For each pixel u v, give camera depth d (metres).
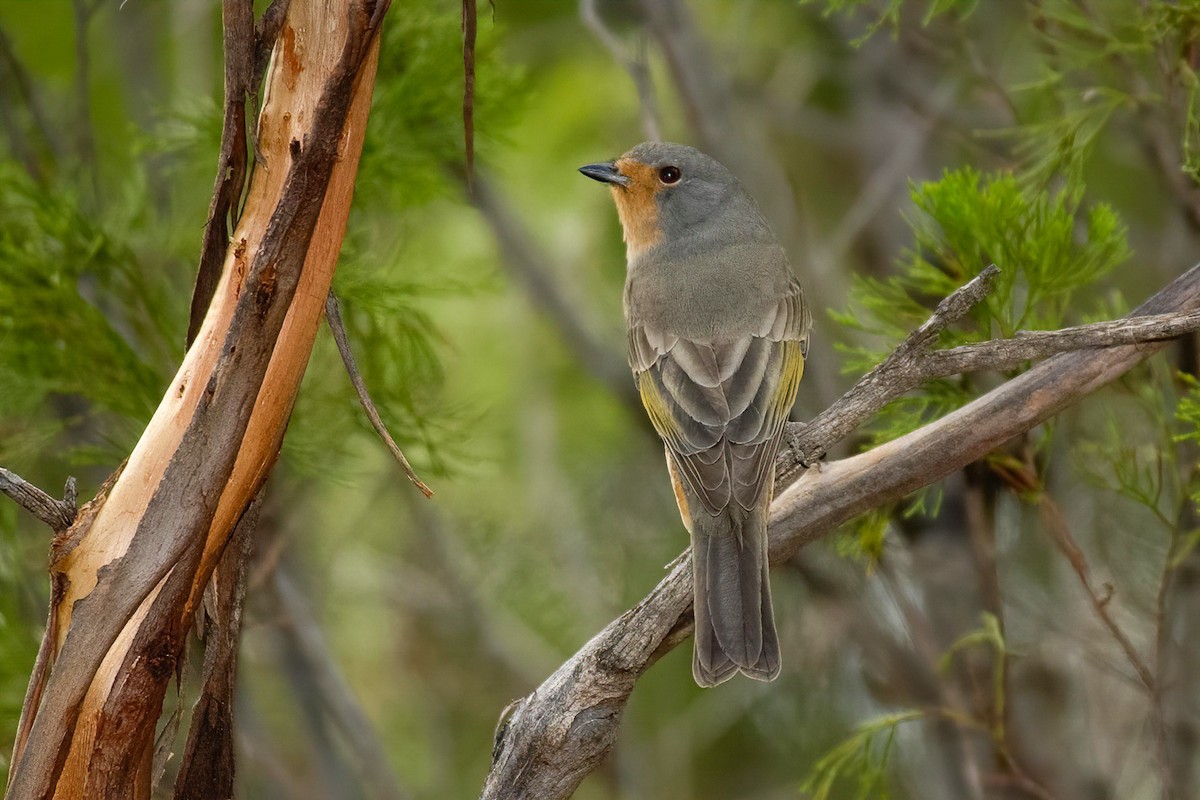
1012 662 11.27
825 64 14.82
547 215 15.38
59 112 13.53
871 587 12.43
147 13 12.94
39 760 5.61
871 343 12.56
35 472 10.89
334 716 11.67
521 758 6.43
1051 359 7.05
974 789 10.88
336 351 9.73
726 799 14.19
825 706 13.82
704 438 9.33
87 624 5.62
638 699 14.32
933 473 7.16
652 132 11.83
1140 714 11.41
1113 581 10.88
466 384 14.47
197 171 10.20
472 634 14.14
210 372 5.79
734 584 8.05
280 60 5.86
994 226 8.55
